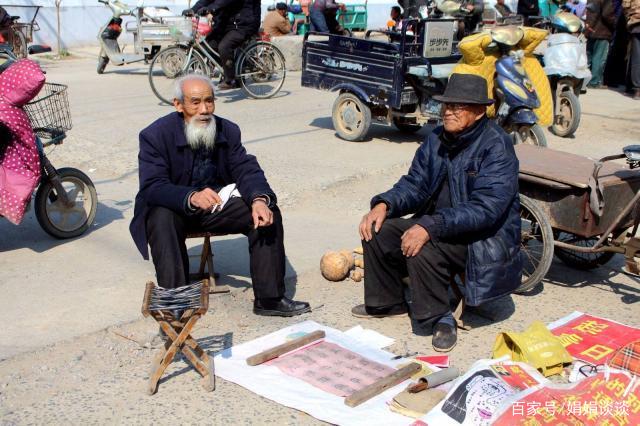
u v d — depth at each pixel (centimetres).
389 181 696
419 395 321
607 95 1218
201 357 345
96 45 1739
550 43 883
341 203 635
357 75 812
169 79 1122
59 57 1560
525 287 445
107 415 319
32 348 376
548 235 428
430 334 400
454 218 363
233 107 1019
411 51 788
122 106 994
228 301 441
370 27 2189
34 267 486
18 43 1130
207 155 412
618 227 434
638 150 413
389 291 411
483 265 374
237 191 411
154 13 1398
